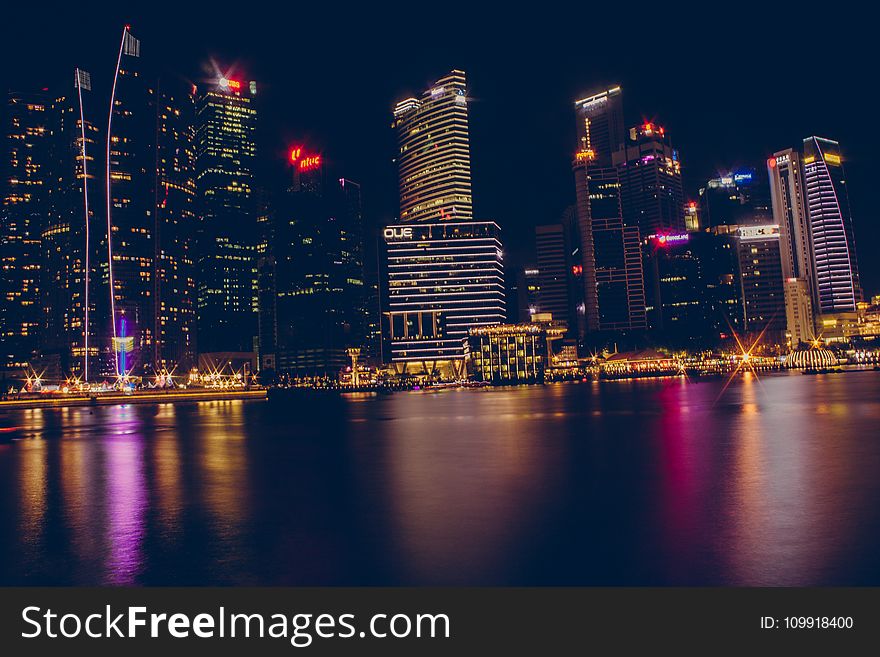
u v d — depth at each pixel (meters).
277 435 64.38
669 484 26.52
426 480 30.06
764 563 15.46
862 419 57.28
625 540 17.69
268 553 17.56
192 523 21.66
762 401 94.75
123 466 39.84
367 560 16.61
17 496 28.47
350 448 47.53
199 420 105.44
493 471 32.44
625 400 117.50
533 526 19.62
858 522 19.05
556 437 50.66
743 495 23.66
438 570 15.67
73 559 17.53
